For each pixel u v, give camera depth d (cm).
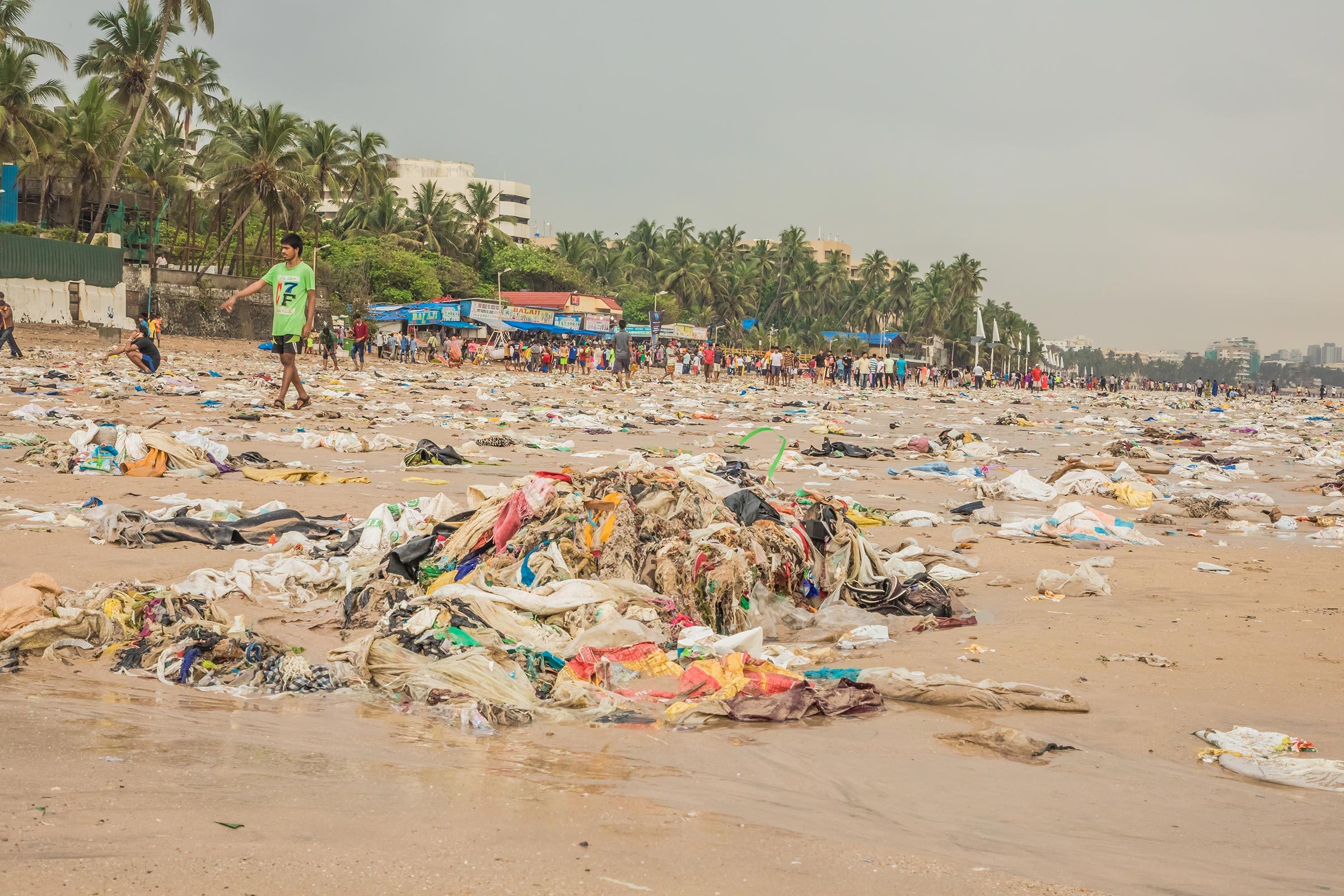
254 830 327
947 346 16900
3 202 5528
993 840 358
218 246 6575
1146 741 481
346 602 664
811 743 465
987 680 568
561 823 350
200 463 1219
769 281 15588
